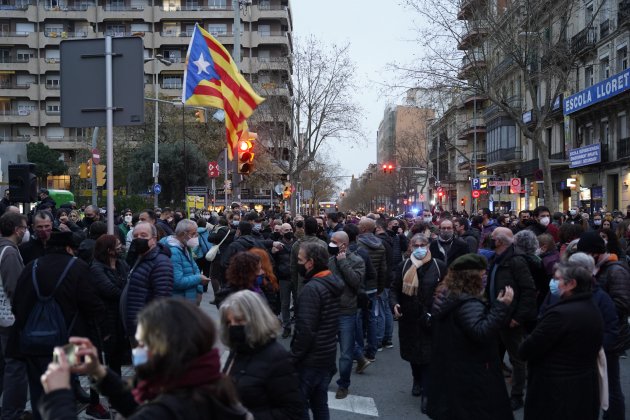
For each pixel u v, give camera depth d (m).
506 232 7.67
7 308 6.35
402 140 83.44
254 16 75.81
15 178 11.93
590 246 6.66
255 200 57.03
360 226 10.18
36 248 7.32
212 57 13.80
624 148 32.03
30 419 6.36
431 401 5.25
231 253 10.06
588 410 5.07
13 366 5.94
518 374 7.67
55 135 76.88
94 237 9.12
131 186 48.31
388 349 10.95
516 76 45.62
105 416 6.64
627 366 9.55
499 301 5.01
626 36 31.39
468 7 26.28
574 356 5.04
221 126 52.53
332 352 5.77
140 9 75.69
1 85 75.06
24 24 75.62
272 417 3.94
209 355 2.44
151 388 2.43
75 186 64.88
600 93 30.64
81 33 75.50
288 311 11.85
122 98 6.60
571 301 5.11
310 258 5.80
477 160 59.28
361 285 8.36
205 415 2.39
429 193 84.75
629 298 6.48
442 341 5.18
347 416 7.26
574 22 37.22
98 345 5.84
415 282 7.52
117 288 6.74
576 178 38.19
